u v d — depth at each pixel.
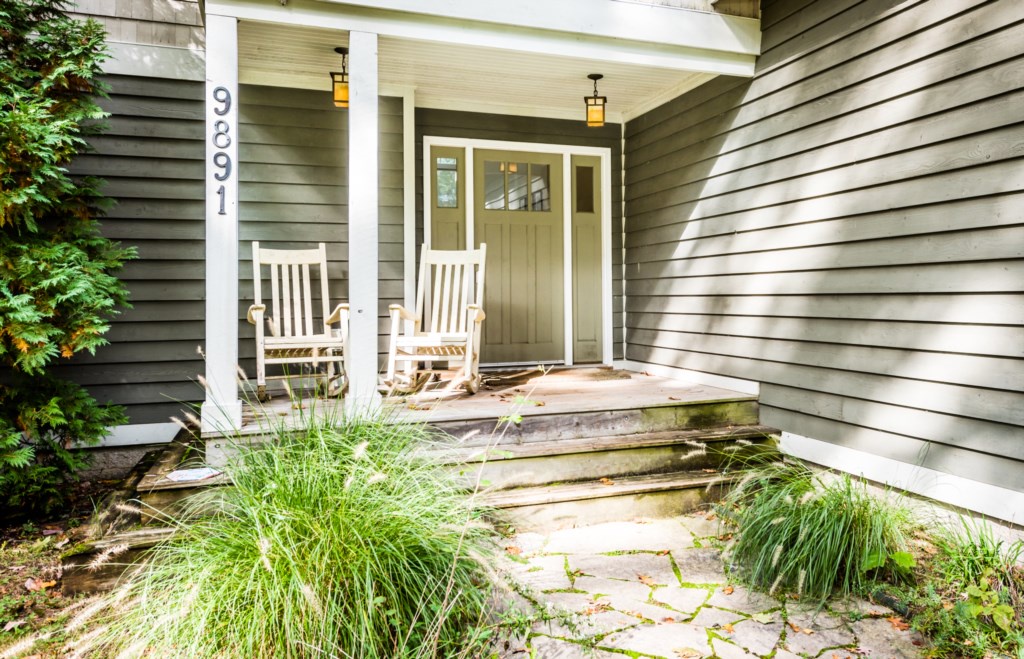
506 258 5.39
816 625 2.32
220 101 3.10
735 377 4.28
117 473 4.11
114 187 4.08
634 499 3.31
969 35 2.77
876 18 3.22
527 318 5.47
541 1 3.61
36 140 3.17
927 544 2.80
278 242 4.62
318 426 2.61
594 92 4.76
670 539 3.08
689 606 2.45
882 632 2.28
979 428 2.78
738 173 4.25
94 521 2.83
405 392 4.09
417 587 2.11
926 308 3.00
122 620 2.09
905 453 3.13
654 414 3.79
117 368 4.12
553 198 5.51
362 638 1.84
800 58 3.72
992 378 2.72
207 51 3.09
